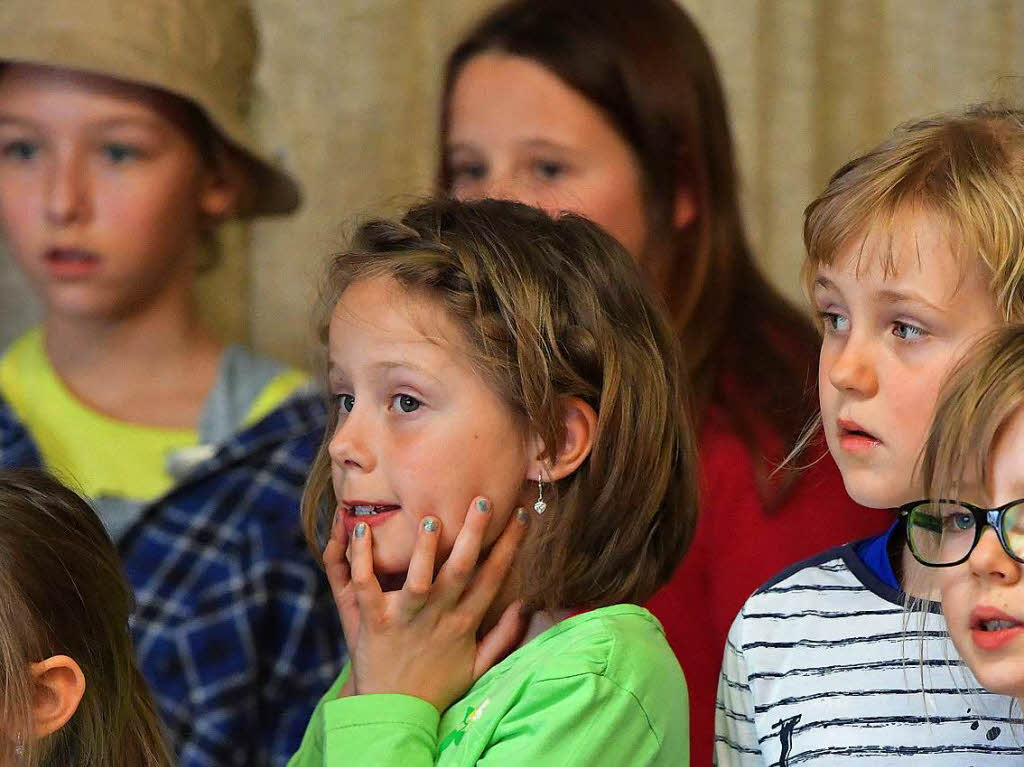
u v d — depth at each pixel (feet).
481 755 16.62
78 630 17.10
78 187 25.98
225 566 25.40
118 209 26.18
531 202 24.67
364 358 17.26
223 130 27.12
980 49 34.14
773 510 22.20
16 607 16.49
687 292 25.18
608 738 16.37
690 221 25.67
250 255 34.78
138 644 24.72
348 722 17.02
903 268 14.79
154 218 26.50
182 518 25.79
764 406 23.43
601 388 17.63
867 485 15.28
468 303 17.08
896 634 16.30
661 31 25.77
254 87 31.53
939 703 15.76
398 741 16.81
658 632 17.74
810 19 34.12
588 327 17.63
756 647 17.17
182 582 25.25
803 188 34.14
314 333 20.80
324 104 35.50
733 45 33.99
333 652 25.27
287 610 25.27
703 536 22.49
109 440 26.94
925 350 14.89
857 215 15.10
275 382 27.86
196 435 27.14
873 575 16.81
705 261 25.43
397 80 35.73
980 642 13.12
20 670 16.34
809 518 22.00
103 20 26.04
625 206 25.18
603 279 18.10
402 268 17.30
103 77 25.86
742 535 22.24
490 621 18.29
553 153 25.03
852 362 15.12
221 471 26.20
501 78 25.36
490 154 25.43
